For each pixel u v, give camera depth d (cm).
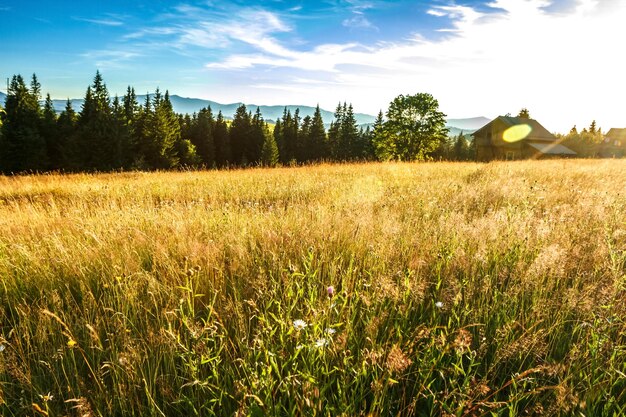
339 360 194
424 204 582
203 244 377
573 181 865
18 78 5153
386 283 244
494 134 5266
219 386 187
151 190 1036
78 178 1504
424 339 221
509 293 256
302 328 198
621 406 182
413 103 5141
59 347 223
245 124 8575
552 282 271
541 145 4816
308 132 8788
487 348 214
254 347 192
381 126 5503
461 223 413
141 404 188
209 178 1322
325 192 805
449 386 195
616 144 7288
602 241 346
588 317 219
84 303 263
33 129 5084
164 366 211
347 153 8050
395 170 1431
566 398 166
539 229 374
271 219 495
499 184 791
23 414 187
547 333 211
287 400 187
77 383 191
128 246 387
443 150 8325
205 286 293
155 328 236
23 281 325
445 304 247
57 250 387
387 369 171
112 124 5200
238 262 320
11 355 213
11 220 575
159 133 5725
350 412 167
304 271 312
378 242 362
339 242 379
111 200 786
